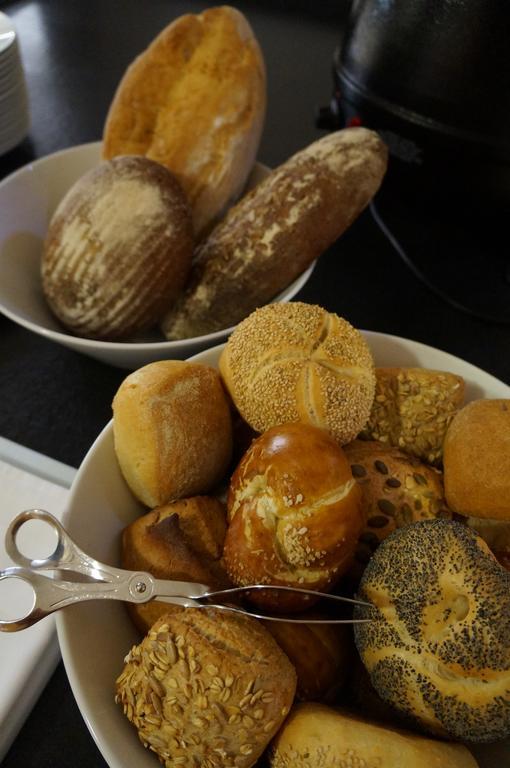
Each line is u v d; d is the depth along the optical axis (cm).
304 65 93
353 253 68
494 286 63
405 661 35
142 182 52
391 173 60
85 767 38
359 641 37
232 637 35
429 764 33
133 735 35
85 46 96
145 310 54
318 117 68
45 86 89
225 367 44
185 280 55
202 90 59
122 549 41
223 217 61
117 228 52
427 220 68
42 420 54
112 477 43
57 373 57
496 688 33
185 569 39
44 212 63
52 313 58
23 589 42
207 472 44
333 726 34
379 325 61
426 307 63
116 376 57
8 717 38
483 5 48
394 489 42
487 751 37
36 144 80
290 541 37
